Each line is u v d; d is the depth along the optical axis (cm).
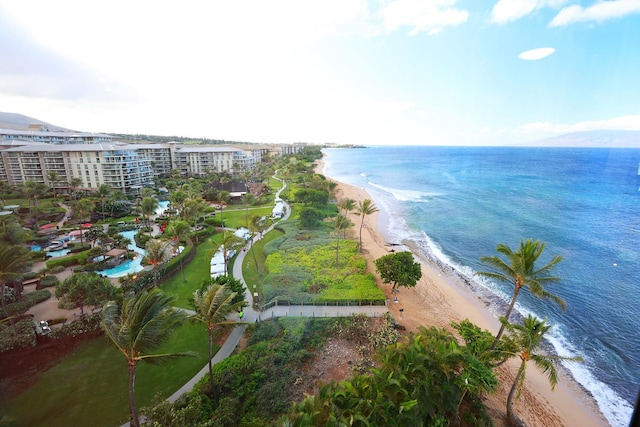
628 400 2348
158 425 1542
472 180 10300
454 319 3322
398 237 6028
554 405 2312
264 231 5878
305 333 2734
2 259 2248
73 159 7494
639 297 3428
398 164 18650
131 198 7925
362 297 3288
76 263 3644
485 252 5028
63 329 2289
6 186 4650
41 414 1762
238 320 2878
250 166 15500
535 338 1955
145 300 1659
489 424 1997
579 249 4238
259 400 2023
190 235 5116
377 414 1539
